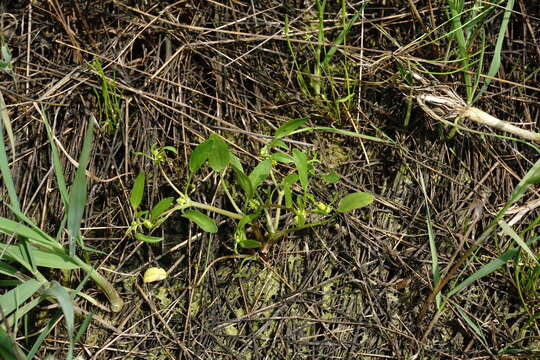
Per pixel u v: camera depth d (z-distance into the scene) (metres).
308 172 0.73
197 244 0.75
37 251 0.68
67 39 0.78
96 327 0.74
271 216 0.75
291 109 0.78
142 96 0.76
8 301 0.67
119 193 0.76
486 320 0.75
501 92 0.78
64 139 0.76
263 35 0.78
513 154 0.78
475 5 0.76
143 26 0.77
